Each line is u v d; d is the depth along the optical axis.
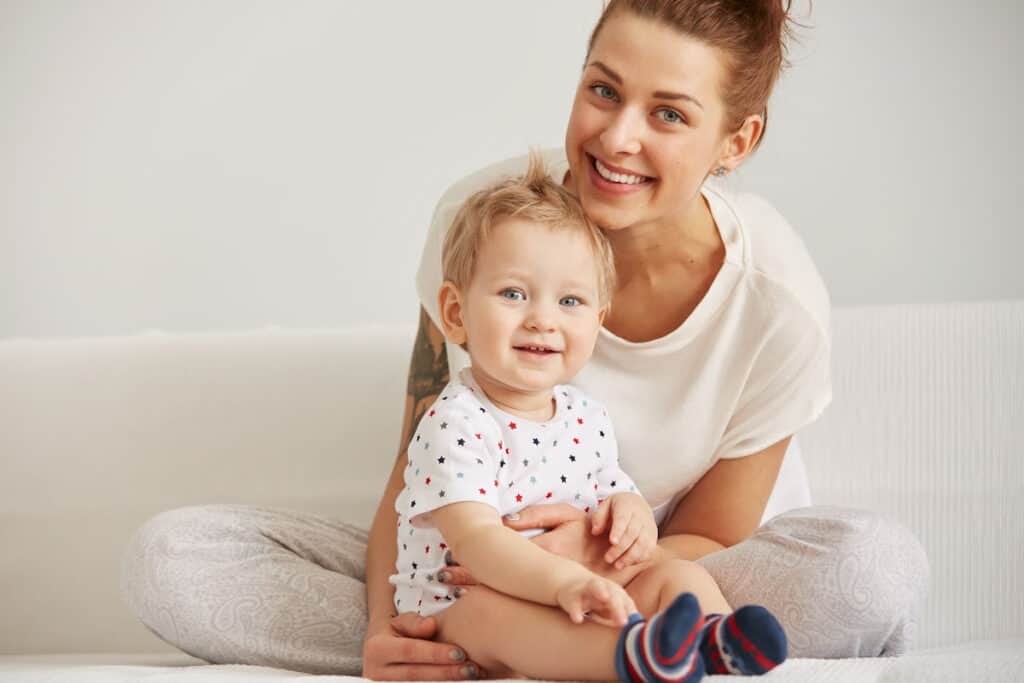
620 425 1.71
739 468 1.73
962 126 2.62
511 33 2.71
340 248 2.79
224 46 2.76
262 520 1.73
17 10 2.76
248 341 2.36
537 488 1.52
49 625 2.16
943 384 2.18
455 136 2.75
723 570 1.50
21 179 2.79
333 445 2.27
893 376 2.20
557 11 2.70
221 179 2.78
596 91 1.51
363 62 2.75
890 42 2.63
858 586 1.42
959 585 2.09
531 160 1.76
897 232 2.67
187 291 2.79
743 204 1.81
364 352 2.35
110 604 2.17
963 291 2.65
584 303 1.52
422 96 2.75
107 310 2.80
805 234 2.70
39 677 1.37
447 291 1.59
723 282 1.67
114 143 2.78
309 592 1.65
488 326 1.49
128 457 2.25
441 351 1.86
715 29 1.48
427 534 1.53
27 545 2.20
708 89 1.49
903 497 2.14
